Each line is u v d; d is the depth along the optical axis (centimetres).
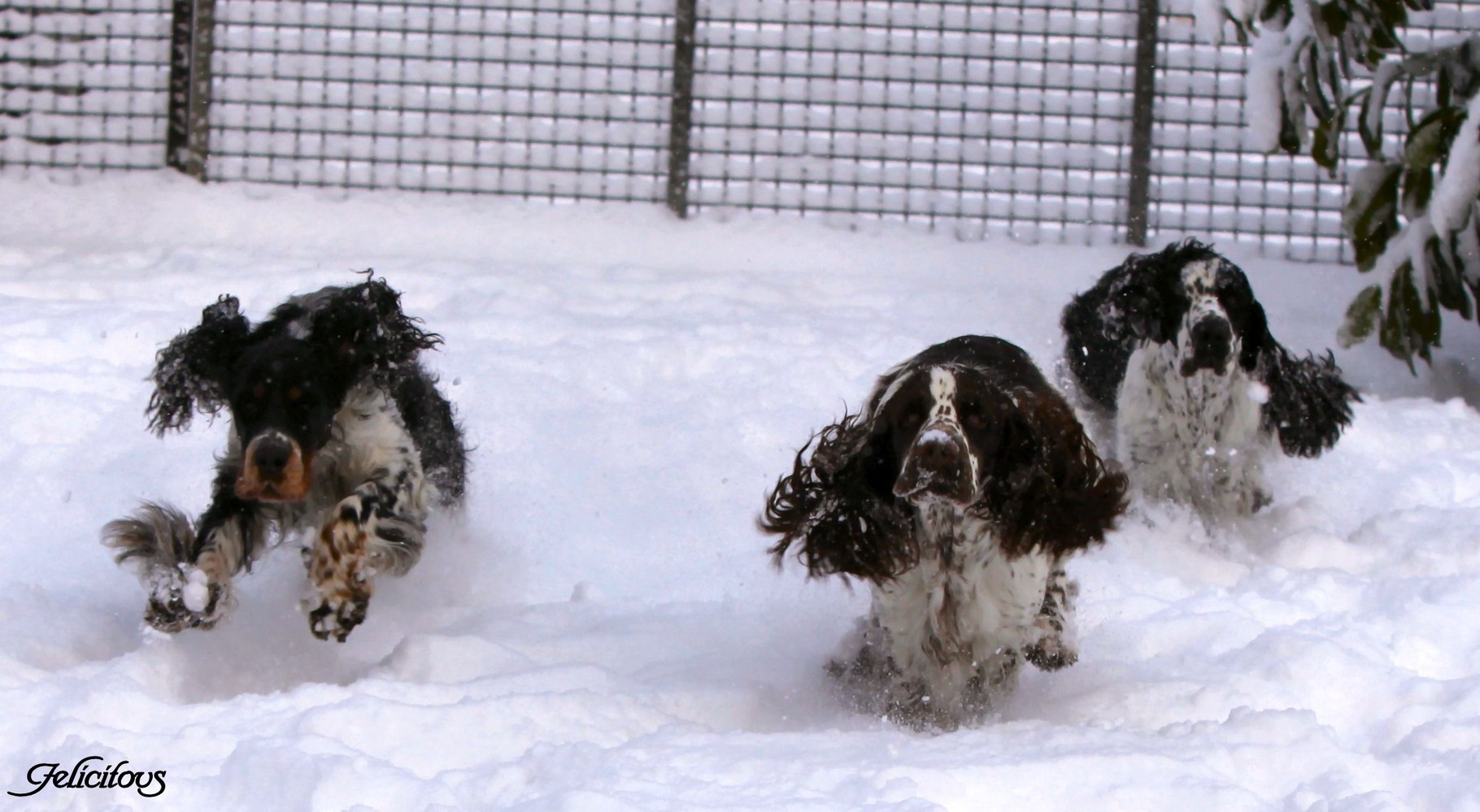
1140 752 437
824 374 584
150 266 641
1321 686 462
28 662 463
